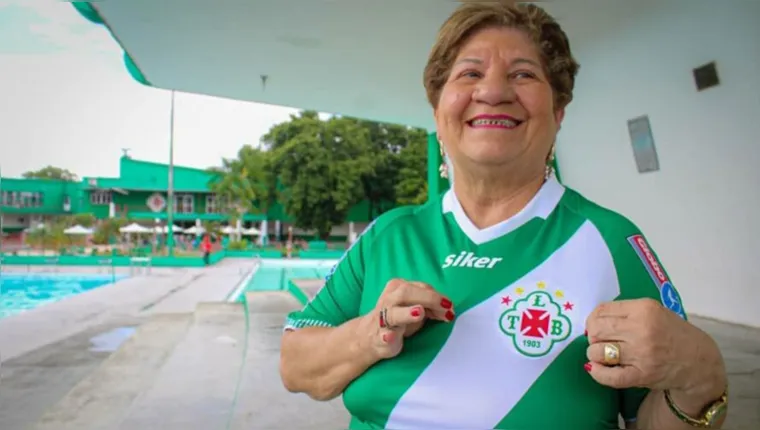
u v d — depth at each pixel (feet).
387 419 3.31
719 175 16.07
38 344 18.75
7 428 10.58
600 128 19.79
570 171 22.12
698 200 16.90
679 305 3.14
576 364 3.00
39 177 109.81
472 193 3.60
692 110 16.19
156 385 12.42
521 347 3.09
